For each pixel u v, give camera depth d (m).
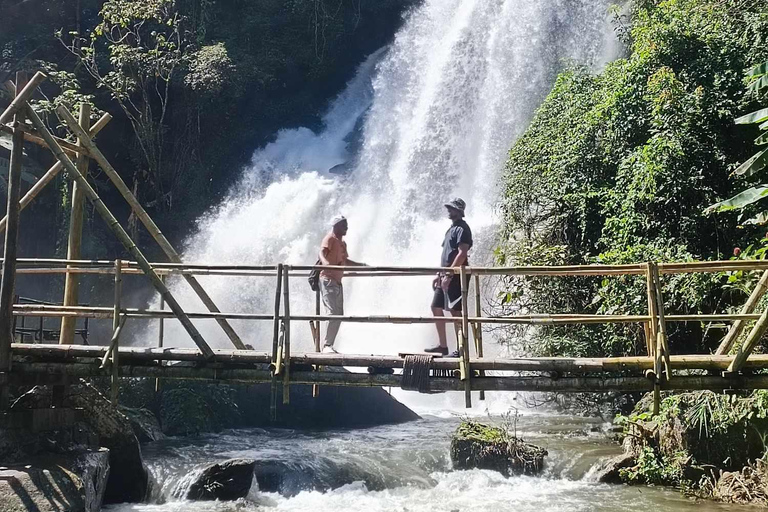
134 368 7.60
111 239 25.97
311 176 27.25
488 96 25.67
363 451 11.38
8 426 7.54
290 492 9.78
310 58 31.39
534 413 15.54
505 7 26.34
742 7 13.92
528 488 9.87
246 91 29.48
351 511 8.87
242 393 14.30
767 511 8.48
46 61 26.83
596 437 12.28
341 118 31.02
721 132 12.49
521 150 15.50
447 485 10.00
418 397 17.67
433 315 8.41
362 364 7.26
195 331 7.52
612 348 12.38
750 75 8.06
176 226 27.22
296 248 24.64
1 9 27.30
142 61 25.97
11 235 7.80
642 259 11.70
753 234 11.52
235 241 25.94
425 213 24.94
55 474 7.11
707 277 10.94
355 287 21.30
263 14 31.56
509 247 14.59
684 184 12.02
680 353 12.09
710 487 9.44
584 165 13.93
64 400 8.49
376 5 32.53
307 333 21.03
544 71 24.41
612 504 8.93
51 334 10.50
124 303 23.53
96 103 27.08
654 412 6.97
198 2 29.42
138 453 9.24
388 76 30.06
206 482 9.48
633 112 13.36
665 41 13.43
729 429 9.59
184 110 28.20
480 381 7.16
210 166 28.72
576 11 23.98
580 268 7.08
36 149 23.94
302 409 14.38
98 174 27.08
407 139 27.42
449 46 27.98
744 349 6.82
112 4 25.64
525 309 14.05
